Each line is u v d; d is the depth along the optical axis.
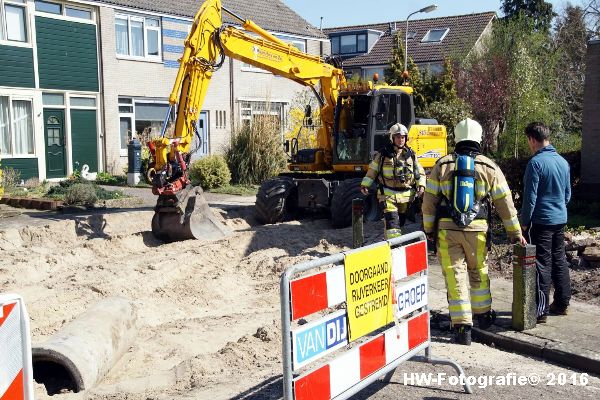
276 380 5.05
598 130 12.71
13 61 18.97
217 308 7.85
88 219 12.52
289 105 27.86
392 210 8.85
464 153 5.85
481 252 5.96
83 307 7.39
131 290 8.02
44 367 5.35
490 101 27.69
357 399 4.81
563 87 31.28
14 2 19.00
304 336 3.73
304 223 12.70
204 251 9.92
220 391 4.88
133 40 22.48
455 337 6.05
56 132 20.38
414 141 13.06
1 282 8.41
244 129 20.62
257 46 12.21
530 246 6.04
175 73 23.72
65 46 20.33
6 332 3.31
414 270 4.92
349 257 4.12
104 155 21.59
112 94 21.66
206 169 19.11
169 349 6.18
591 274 7.89
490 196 5.95
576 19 34.41
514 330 6.10
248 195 18.06
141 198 16.09
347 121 12.95
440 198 5.93
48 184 18.86
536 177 6.20
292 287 3.63
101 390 5.04
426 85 26.81
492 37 31.34
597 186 12.77
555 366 5.50
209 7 11.39
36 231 11.45
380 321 4.44
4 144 19.03
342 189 12.05
